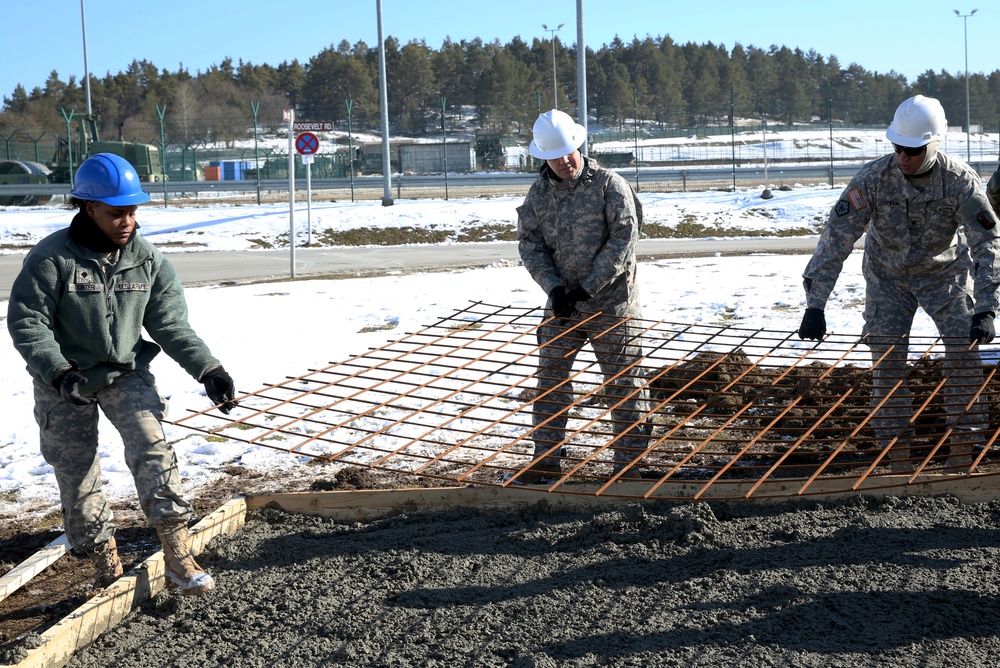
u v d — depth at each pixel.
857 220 4.62
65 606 3.70
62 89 113.25
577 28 23.53
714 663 2.99
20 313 3.27
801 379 6.12
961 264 4.75
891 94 74.00
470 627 3.33
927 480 4.01
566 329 4.85
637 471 4.84
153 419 3.53
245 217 26.72
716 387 6.04
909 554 3.79
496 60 101.88
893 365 4.82
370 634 3.29
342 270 17.22
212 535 4.22
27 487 5.19
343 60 107.25
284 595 3.64
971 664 2.92
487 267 17.47
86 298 3.38
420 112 106.06
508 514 4.48
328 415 6.31
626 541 4.04
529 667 3.01
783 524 4.14
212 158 51.00
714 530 4.05
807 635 3.15
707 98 105.56
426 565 3.87
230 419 5.93
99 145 33.44
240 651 3.23
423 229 25.70
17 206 32.00
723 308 10.16
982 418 4.70
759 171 40.72
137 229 3.55
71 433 3.52
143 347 3.66
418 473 3.84
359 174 49.12
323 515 4.53
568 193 4.79
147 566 3.65
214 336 9.55
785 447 5.19
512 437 5.64
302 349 8.66
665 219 26.64
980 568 3.63
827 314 9.61
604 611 3.41
